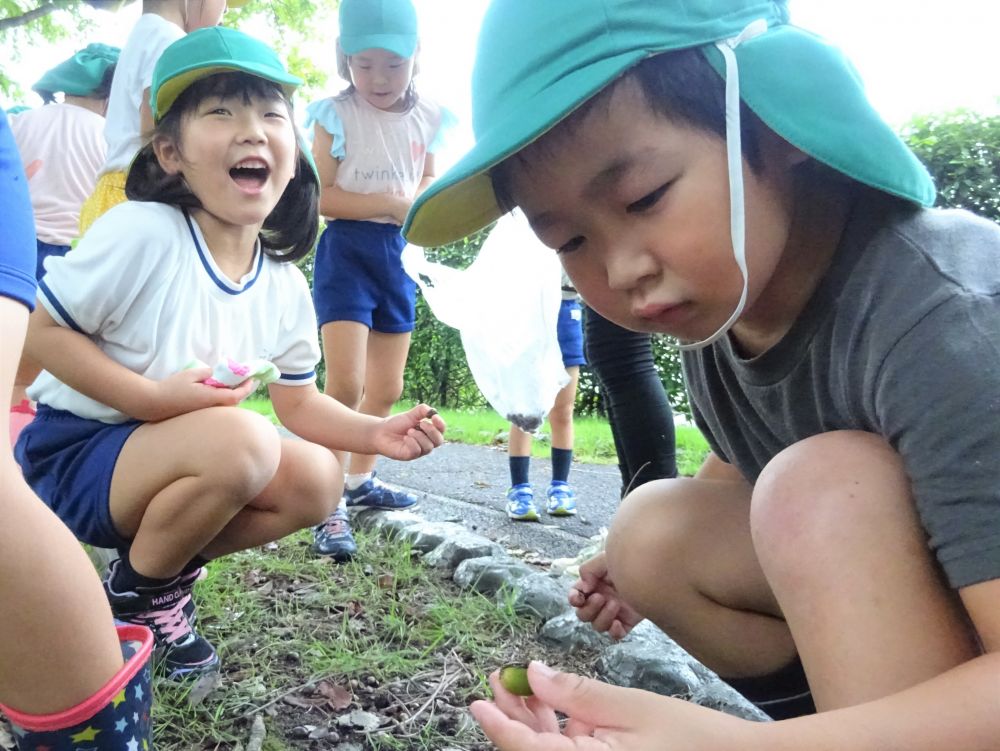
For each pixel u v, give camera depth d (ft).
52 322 4.91
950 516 2.51
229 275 5.69
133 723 3.20
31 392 5.48
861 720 2.35
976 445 2.48
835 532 2.72
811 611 2.72
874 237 3.07
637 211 2.90
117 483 4.85
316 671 5.00
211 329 5.49
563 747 2.50
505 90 2.96
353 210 8.56
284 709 4.62
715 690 4.97
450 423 22.44
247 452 4.71
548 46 2.87
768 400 3.63
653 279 2.97
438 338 28.91
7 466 2.83
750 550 4.12
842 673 2.60
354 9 8.64
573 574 7.11
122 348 5.22
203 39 5.30
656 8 2.85
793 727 2.40
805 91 2.89
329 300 8.58
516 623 6.00
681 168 2.82
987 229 2.99
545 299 7.51
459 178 2.96
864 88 3.15
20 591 2.81
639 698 2.58
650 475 6.60
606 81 2.71
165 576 4.84
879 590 2.61
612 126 2.82
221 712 4.48
